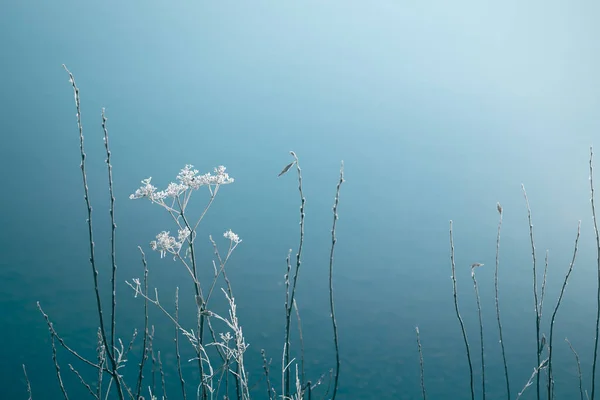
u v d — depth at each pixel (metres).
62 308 4.98
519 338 5.46
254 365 4.73
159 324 4.99
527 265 6.36
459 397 4.79
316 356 5.00
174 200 1.40
